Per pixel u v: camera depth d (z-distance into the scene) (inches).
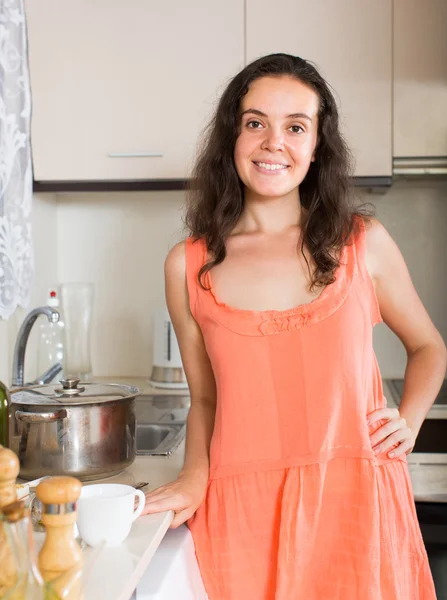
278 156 50.6
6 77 62.7
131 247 107.5
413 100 89.4
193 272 53.6
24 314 91.5
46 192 94.4
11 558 27.7
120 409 52.0
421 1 88.7
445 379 101.3
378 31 89.1
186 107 90.7
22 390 54.2
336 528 48.4
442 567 79.0
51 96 91.4
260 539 48.9
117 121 91.3
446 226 104.3
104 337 108.3
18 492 40.7
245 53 89.9
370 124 89.8
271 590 48.7
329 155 53.9
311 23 89.3
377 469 49.4
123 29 90.7
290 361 49.3
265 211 53.8
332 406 48.9
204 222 55.0
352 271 51.4
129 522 39.3
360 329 50.8
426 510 82.3
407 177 97.3
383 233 54.1
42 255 100.5
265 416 49.3
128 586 33.7
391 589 47.7
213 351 51.1
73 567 30.1
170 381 99.5
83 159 91.7
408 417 54.8
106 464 51.1
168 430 76.1
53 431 49.5
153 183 91.7
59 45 91.1
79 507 38.5
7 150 62.0
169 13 90.3
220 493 49.5
